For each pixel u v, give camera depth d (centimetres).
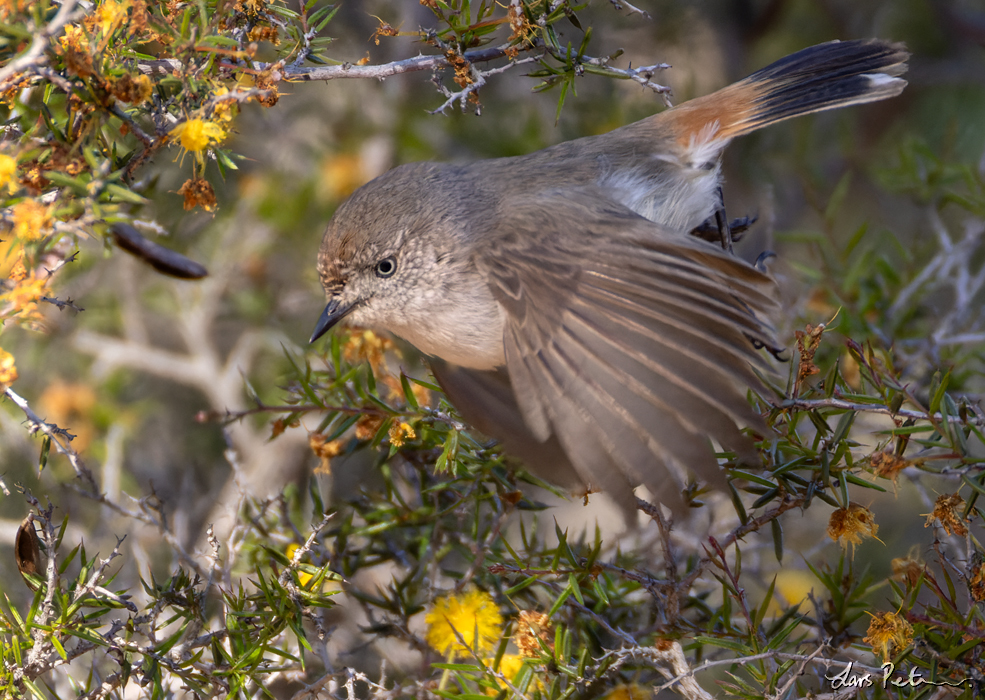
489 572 733
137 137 583
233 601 651
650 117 869
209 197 588
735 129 862
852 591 700
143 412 1092
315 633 750
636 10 660
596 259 666
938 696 603
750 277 631
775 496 643
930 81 1332
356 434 756
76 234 550
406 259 764
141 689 646
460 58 645
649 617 737
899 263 1152
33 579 617
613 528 1073
